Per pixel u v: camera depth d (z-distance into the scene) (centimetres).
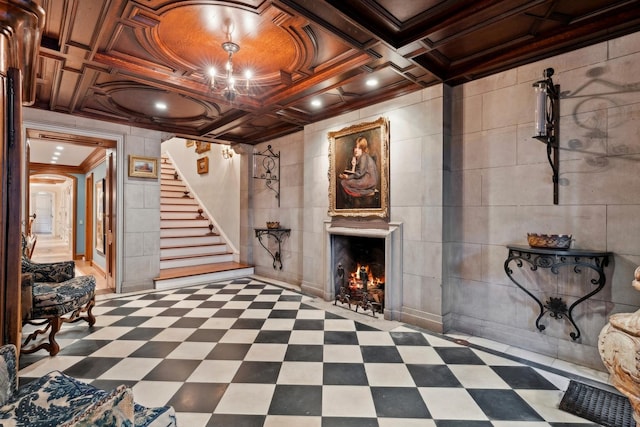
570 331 246
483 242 294
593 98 234
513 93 275
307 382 218
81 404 119
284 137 523
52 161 720
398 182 342
